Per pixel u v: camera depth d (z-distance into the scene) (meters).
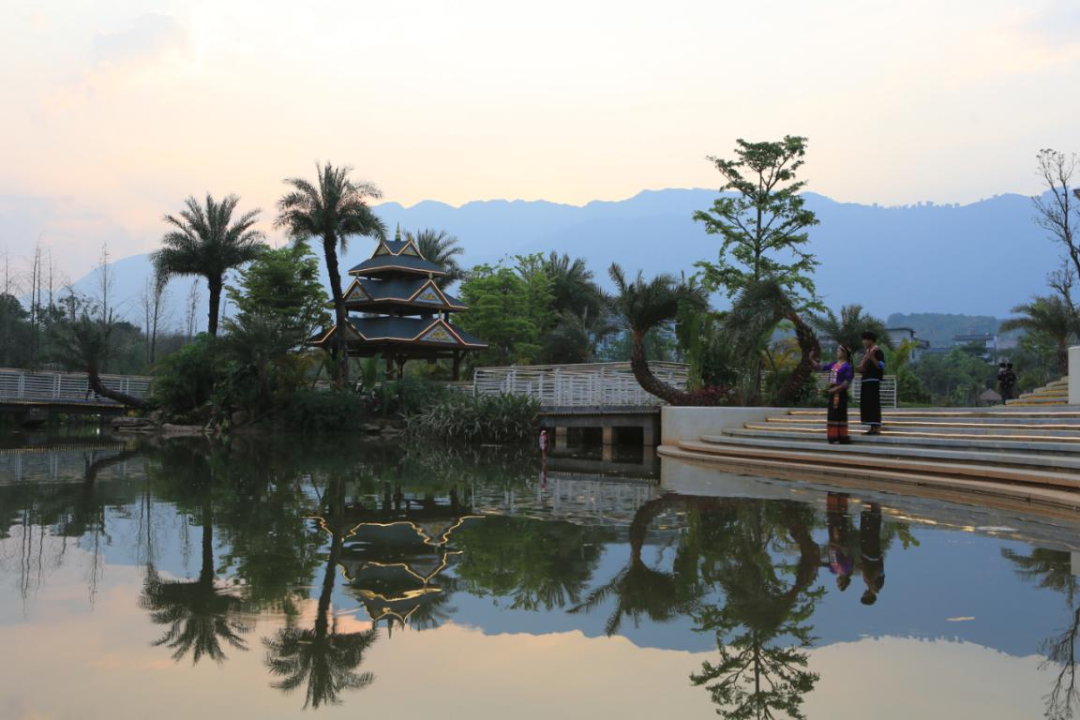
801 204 31.50
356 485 13.35
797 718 3.49
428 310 40.16
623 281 24.72
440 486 13.20
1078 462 10.63
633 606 5.42
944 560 6.77
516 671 4.15
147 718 3.53
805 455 15.86
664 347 46.16
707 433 21.84
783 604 5.41
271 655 4.41
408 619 5.10
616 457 20.89
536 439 28.11
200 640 4.68
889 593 5.68
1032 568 6.45
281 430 32.72
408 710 3.64
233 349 33.34
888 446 14.75
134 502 10.98
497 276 52.38
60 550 7.39
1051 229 38.88
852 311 33.72
